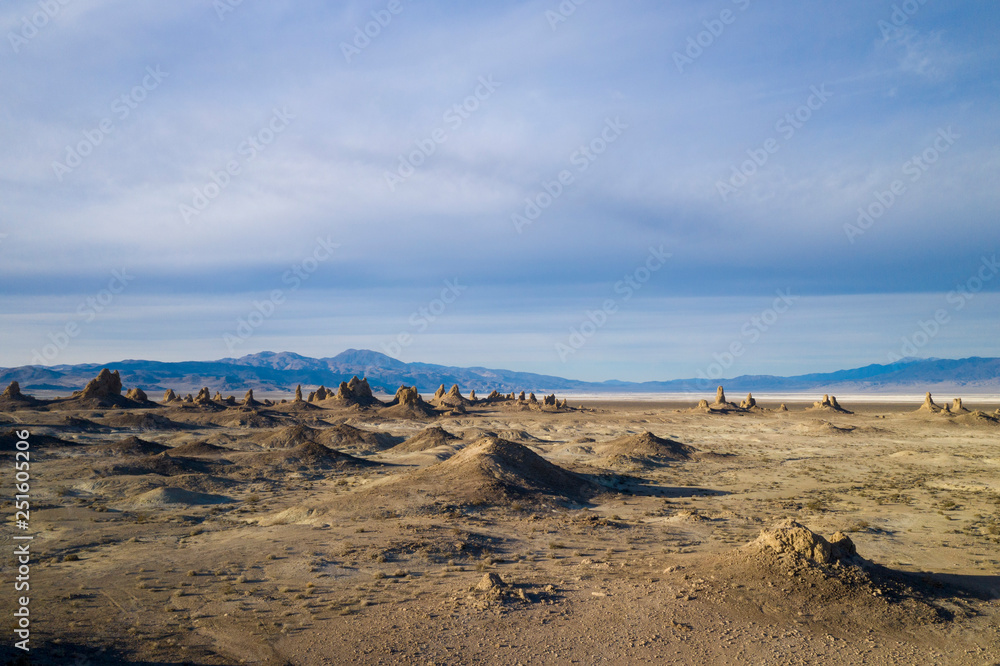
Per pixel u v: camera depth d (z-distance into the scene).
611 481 56.28
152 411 137.25
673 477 62.56
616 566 23.12
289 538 29.19
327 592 20.66
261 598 20.06
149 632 17.00
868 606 17.38
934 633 16.17
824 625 16.42
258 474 57.91
